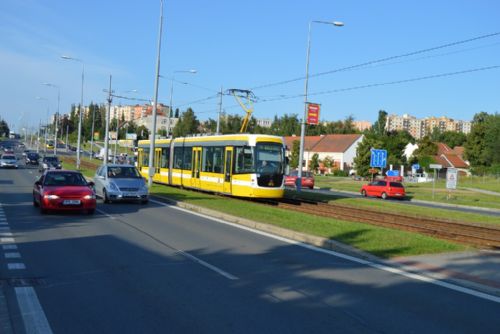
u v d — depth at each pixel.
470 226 18.94
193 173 31.22
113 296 7.57
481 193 51.50
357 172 74.62
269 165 25.94
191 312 6.85
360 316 6.87
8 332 5.98
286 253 11.45
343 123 150.62
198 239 13.06
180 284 8.36
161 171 36.56
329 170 92.69
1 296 7.47
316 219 16.88
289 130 143.38
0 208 19.20
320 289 8.26
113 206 21.17
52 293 7.67
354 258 11.13
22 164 71.31
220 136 28.72
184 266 9.76
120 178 22.70
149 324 6.33
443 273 9.77
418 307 7.41
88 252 10.95
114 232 13.90
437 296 8.09
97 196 24.70
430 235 16.81
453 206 36.34
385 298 7.84
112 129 148.75
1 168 59.09
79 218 16.84
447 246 12.51
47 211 17.75
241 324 6.38
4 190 28.25
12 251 10.84
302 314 6.87
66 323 6.32
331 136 102.81
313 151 98.44
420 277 9.45
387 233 14.02
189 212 19.61
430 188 57.94
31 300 7.27
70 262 9.87
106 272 9.11
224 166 27.67
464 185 63.19
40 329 6.08
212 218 17.81
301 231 13.98
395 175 65.31
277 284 8.52
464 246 12.80
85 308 6.95
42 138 173.00
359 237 13.17
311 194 33.88
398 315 6.98
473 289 8.70
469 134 91.62
